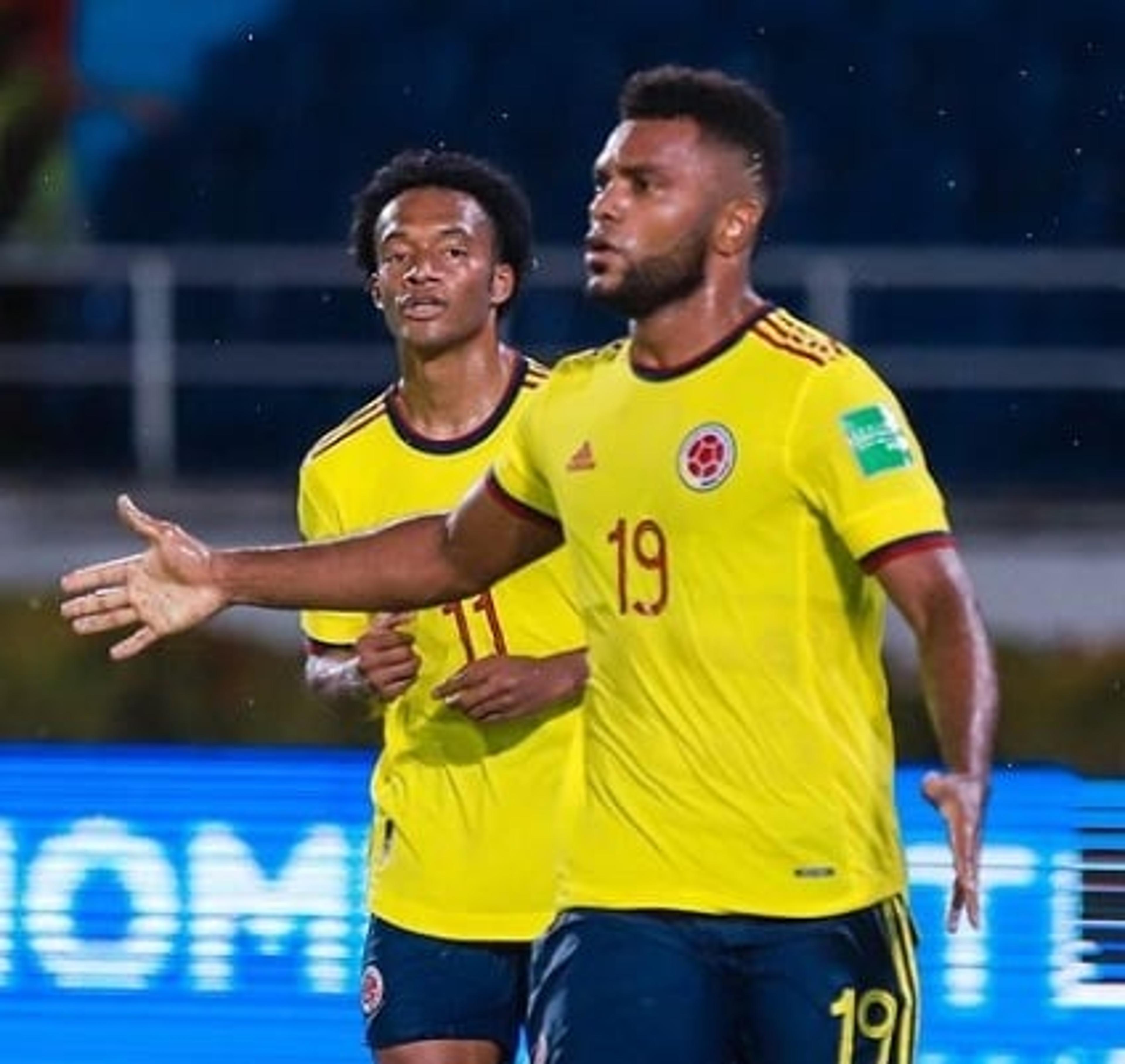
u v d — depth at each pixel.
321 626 22.25
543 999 17.86
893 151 58.78
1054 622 48.00
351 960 24.39
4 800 24.44
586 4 59.25
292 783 24.41
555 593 21.06
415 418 21.80
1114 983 23.78
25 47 58.94
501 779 21.16
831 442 16.81
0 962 24.47
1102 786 23.81
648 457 17.25
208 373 55.47
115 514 51.28
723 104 17.41
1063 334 57.19
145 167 59.25
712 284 17.38
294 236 59.22
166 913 24.42
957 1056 23.81
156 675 43.38
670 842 17.34
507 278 21.81
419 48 59.41
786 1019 17.34
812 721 17.14
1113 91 58.56
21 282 54.38
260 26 59.66
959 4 58.91
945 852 23.80
